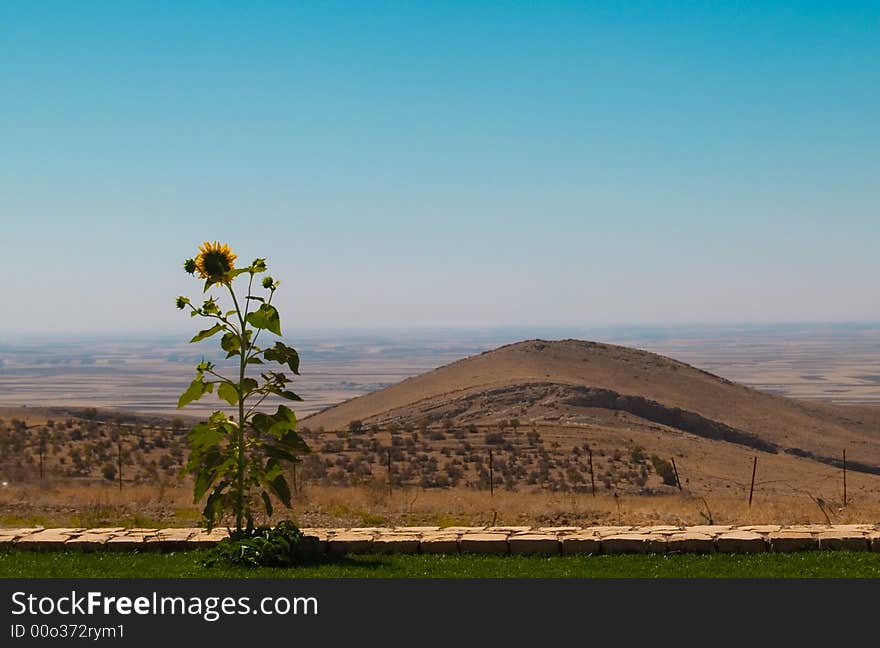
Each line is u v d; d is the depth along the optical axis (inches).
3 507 906.1
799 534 577.6
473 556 564.7
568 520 807.1
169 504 936.9
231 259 561.3
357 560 557.3
